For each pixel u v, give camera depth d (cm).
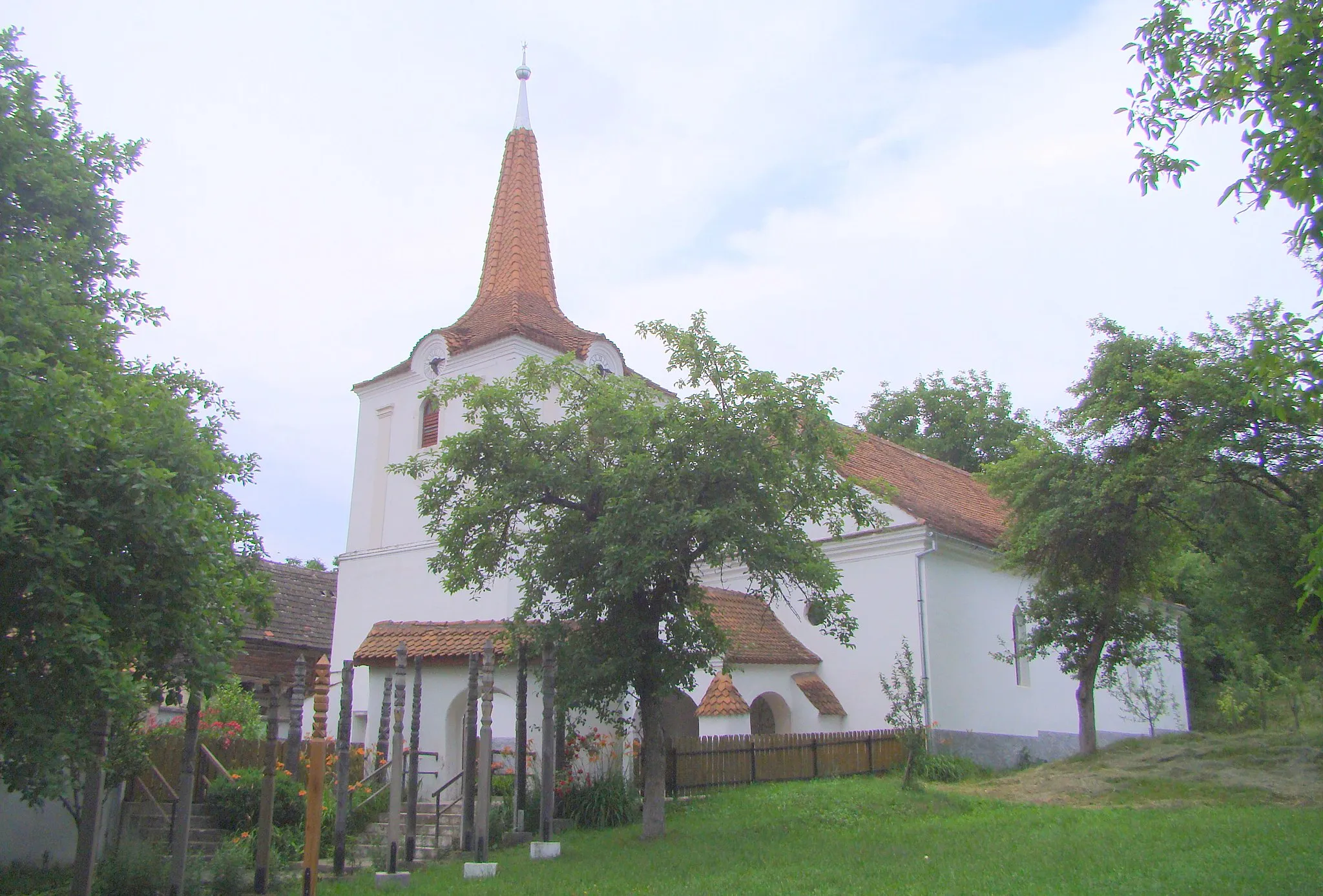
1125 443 2217
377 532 2623
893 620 2591
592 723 1933
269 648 2791
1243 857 1236
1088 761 2311
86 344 1159
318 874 1343
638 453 1516
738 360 1525
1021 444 2503
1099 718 3281
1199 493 2003
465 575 1590
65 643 866
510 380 1681
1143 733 3519
